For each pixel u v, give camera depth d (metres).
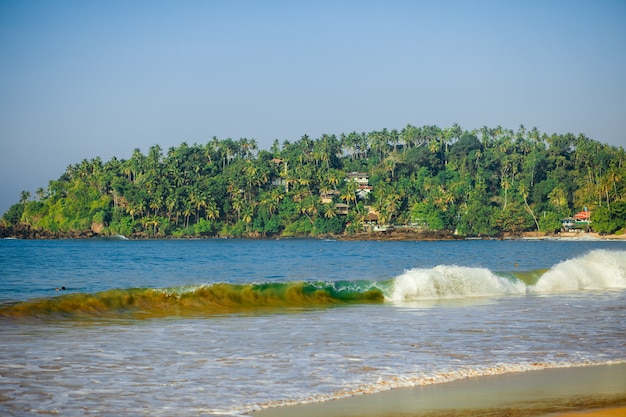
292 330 20.55
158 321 22.88
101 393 12.85
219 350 17.06
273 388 13.27
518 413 11.64
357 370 14.78
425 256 93.44
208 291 28.48
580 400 12.49
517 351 16.97
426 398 12.63
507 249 127.50
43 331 20.31
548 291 34.00
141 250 122.12
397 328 20.91
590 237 181.25
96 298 25.97
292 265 66.94
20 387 13.19
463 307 26.92
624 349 17.36
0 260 77.88
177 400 12.45
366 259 83.19
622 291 33.81
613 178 187.38
